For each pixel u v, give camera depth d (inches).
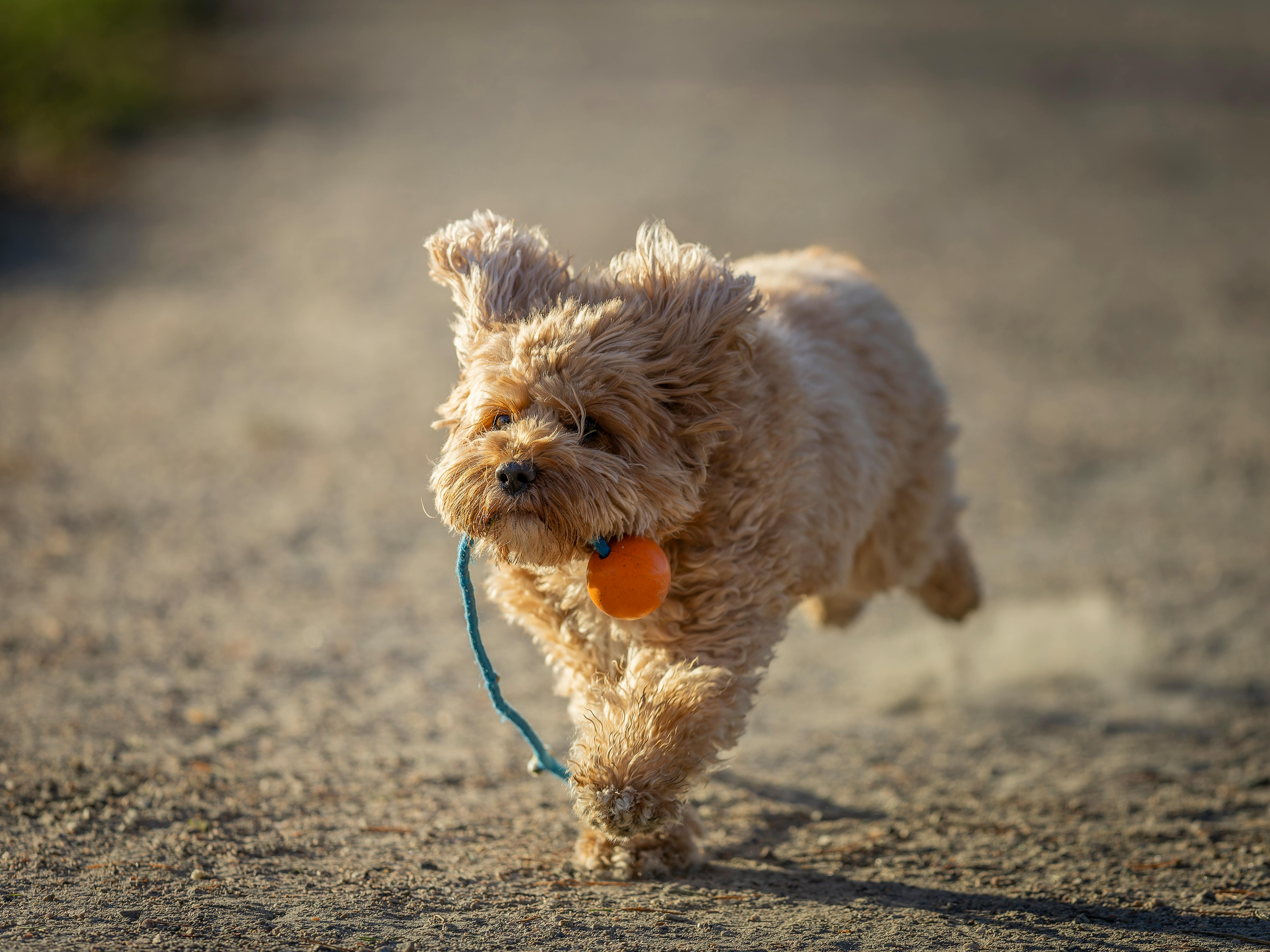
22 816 203.8
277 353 595.8
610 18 1907.0
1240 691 304.3
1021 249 821.9
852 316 241.9
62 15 983.6
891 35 1754.4
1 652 289.7
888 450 237.3
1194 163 1077.8
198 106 1177.4
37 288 689.6
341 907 176.9
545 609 195.9
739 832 221.3
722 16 1945.1
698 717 174.1
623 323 175.9
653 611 183.5
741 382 186.4
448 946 165.2
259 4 1921.8
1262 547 407.2
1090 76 1456.7
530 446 165.6
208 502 418.3
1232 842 216.8
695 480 179.8
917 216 887.7
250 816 211.6
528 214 829.8
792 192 932.0
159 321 637.9
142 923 167.6
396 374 571.5
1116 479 472.4
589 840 200.8
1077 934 174.9
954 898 189.5
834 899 188.2
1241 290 740.0
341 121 1157.1
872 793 243.9
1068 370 599.5
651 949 166.4
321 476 449.1
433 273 195.3
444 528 410.6
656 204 868.0
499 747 256.2
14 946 158.6
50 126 950.4
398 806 221.9
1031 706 298.7
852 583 261.0
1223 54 1619.1
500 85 1350.9
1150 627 346.9
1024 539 416.5
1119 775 254.2
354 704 276.4
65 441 467.2
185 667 291.0
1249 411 544.7
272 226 824.9
